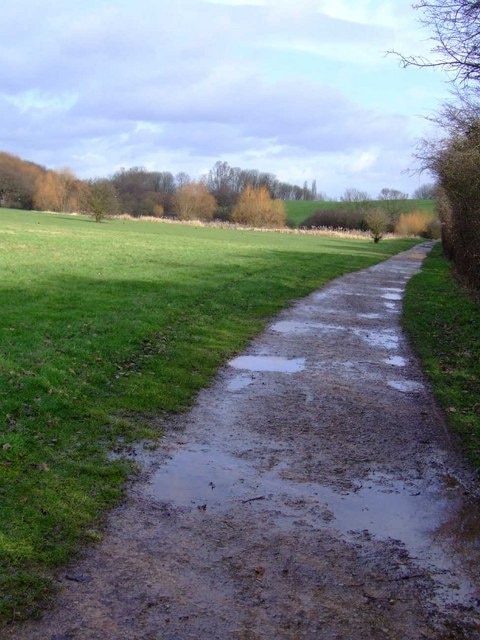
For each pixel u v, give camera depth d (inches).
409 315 641.6
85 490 206.8
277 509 203.8
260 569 167.0
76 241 1268.5
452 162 711.7
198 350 418.0
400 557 178.4
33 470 216.4
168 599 151.9
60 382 311.9
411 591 161.5
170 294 629.3
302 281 882.8
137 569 164.2
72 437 249.9
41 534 177.2
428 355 443.2
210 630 141.3
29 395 287.0
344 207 3784.5
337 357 429.4
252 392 334.0
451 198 917.2
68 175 3747.5
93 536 178.9
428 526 198.1
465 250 895.1
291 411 305.0
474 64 290.2
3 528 177.3
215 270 888.3
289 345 461.4
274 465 239.5
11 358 342.3
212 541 181.0
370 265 1315.2
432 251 2009.1
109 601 150.1
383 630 145.0
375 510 206.7
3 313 468.4
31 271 723.4
